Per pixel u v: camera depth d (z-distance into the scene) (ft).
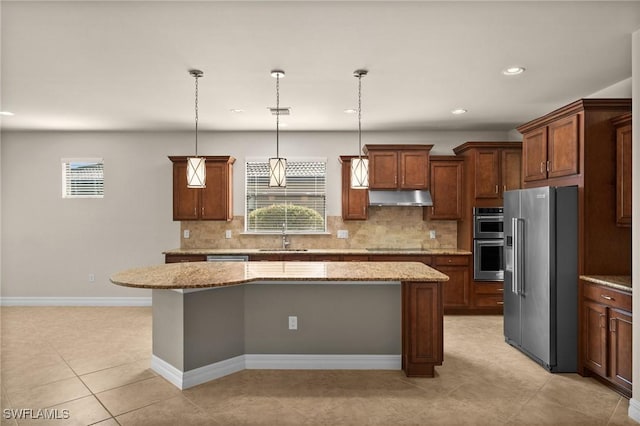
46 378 10.85
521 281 12.71
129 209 19.95
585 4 7.89
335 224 19.93
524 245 12.66
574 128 11.26
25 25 8.75
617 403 9.52
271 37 9.35
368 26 8.81
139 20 8.54
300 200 20.04
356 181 11.23
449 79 12.20
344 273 11.08
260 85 12.75
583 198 11.00
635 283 8.91
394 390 10.16
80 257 19.92
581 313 11.14
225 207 18.84
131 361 12.12
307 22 8.64
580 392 10.09
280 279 10.39
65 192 20.04
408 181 18.44
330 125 18.49
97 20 8.54
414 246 19.88
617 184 10.84
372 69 11.37
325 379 10.83
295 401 9.55
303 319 11.62
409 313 10.89
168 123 18.03
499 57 10.51
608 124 11.00
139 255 19.97
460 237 19.36
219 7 8.02
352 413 9.00
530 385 10.50
